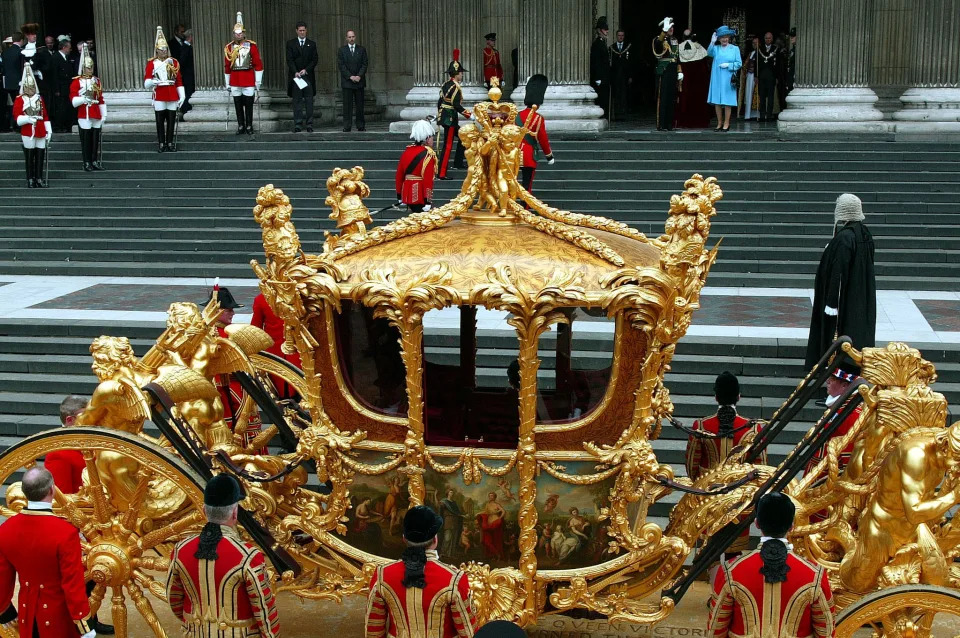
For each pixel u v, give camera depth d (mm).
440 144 16594
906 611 5422
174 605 5180
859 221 9109
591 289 5289
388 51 25828
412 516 4852
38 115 17188
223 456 5980
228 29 20531
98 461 5922
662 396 5918
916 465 5406
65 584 5395
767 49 22844
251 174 17547
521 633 3260
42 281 13984
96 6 20719
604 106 21641
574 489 5504
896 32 22750
